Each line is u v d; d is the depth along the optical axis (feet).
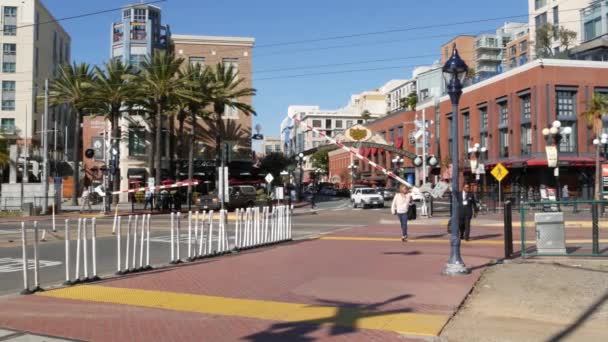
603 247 47.09
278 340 20.72
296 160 207.21
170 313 25.22
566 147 141.18
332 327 22.47
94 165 207.92
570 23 224.33
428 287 30.60
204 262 42.34
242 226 55.83
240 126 190.39
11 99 261.85
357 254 46.52
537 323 23.02
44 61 284.20
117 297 28.76
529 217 93.45
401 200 57.62
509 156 153.89
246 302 27.40
